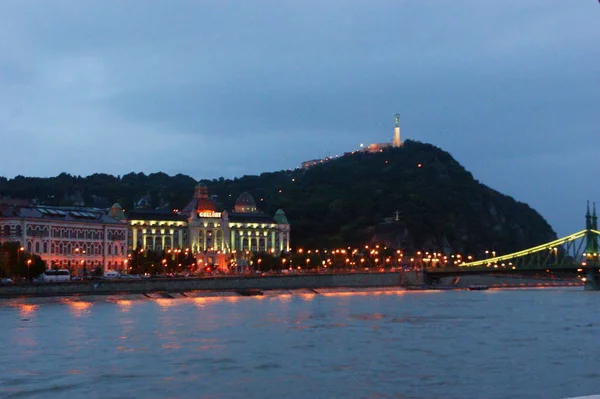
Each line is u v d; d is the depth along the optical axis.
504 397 127.94
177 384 135.12
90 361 154.25
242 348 170.62
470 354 164.25
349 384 135.50
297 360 156.38
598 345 177.00
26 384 134.62
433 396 128.25
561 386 135.50
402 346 174.88
